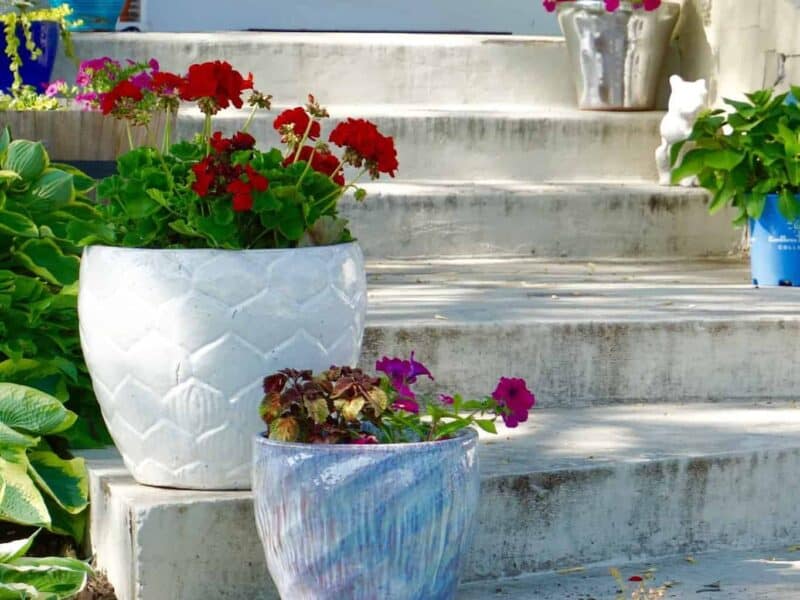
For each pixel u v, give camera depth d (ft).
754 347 13.10
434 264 17.58
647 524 10.65
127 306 9.28
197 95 9.74
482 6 26.32
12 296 11.50
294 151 10.32
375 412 8.59
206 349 9.20
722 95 20.68
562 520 10.35
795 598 9.70
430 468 8.48
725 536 10.96
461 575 9.92
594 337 12.71
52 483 10.36
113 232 9.82
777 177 15.35
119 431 9.67
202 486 9.55
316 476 8.40
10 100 15.31
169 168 9.75
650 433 11.58
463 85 21.30
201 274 9.16
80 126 13.62
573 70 21.26
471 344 12.44
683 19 21.94
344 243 9.84
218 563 9.36
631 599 9.64
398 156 19.48
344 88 20.88
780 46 19.01
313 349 9.42
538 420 12.08
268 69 20.61
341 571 8.51
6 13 18.80
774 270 15.56
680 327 12.89
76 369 11.59
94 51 20.38
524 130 19.81
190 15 25.54
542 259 18.31
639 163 20.27
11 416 10.38
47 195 12.48
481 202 18.13
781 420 12.15
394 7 26.05
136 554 9.15
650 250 18.69
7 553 9.43
